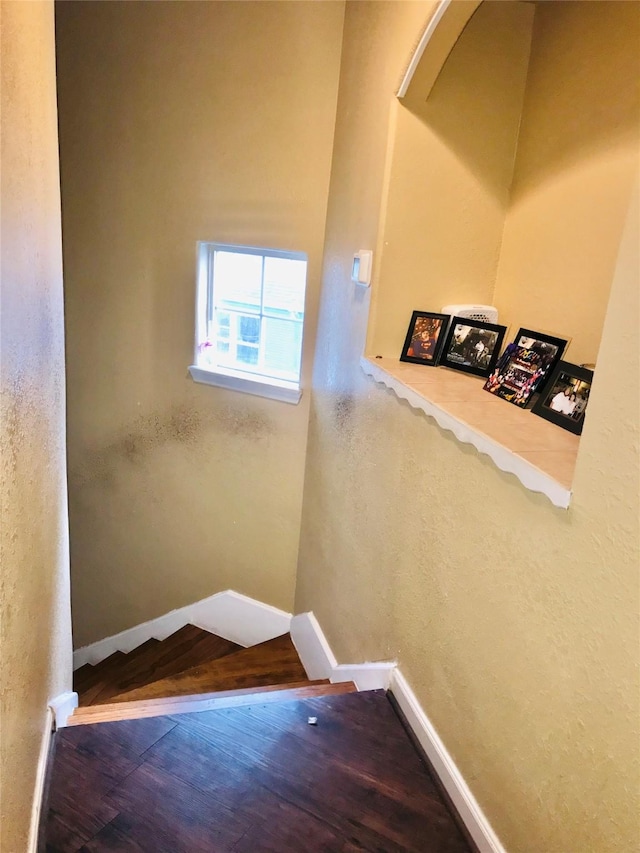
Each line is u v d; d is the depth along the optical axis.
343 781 1.51
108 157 2.88
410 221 1.87
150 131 2.76
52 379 1.63
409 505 1.69
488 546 1.29
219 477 3.06
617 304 0.92
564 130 1.65
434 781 1.53
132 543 3.43
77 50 2.80
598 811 0.98
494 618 1.28
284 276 2.75
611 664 0.94
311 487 2.71
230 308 2.95
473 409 1.44
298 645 2.85
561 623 1.06
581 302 1.58
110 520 3.46
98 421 3.31
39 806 1.34
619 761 0.93
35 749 1.33
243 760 1.56
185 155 2.71
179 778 1.50
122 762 1.53
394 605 1.80
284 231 2.58
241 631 3.20
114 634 3.66
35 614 1.32
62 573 1.87
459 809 1.42
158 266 2.91
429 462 1.56
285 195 2.54
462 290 1.97
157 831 1.36
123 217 2.93
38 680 1.38
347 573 2.23
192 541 3.24
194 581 3.30
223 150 2.63
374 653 1.97
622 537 0.91
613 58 1.48
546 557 1.10
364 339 2.01
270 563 3.04
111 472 3.36
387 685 1.83
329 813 1.42
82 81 2.83
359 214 2.08
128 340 3.10
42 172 1.41
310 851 1.33
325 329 2.48
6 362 0.99
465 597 1.39
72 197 3.01
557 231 1.68
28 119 1.20
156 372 3.07
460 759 1.43
